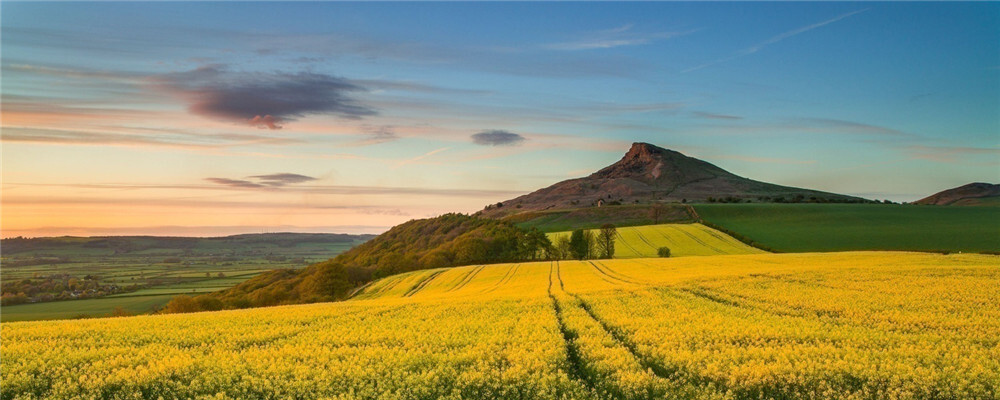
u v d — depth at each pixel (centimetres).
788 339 2133
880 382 1603
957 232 10706
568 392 1596
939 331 2231
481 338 2259
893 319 2458
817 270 4525
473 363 1855
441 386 1656
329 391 1652
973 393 1528
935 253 6838
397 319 2855
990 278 3728
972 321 2372
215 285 13600
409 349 2119
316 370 1803
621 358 1839
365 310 3259
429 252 11988
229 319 3034
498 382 1664
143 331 2673
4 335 2627
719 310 2831
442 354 1967
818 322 2447
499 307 3189
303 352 2080
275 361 1964
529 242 10512
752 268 5419
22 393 1773
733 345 2061
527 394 1600
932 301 2903
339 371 1773
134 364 2023
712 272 5000
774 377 1641
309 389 1669
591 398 1579
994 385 1545
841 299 3034
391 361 1903
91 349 2264
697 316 2623
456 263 10575
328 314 3130
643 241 11550
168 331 2662
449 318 2830
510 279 6738
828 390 1537
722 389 1617
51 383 1850
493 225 15738
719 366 1739
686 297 3362
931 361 1764
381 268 10612
